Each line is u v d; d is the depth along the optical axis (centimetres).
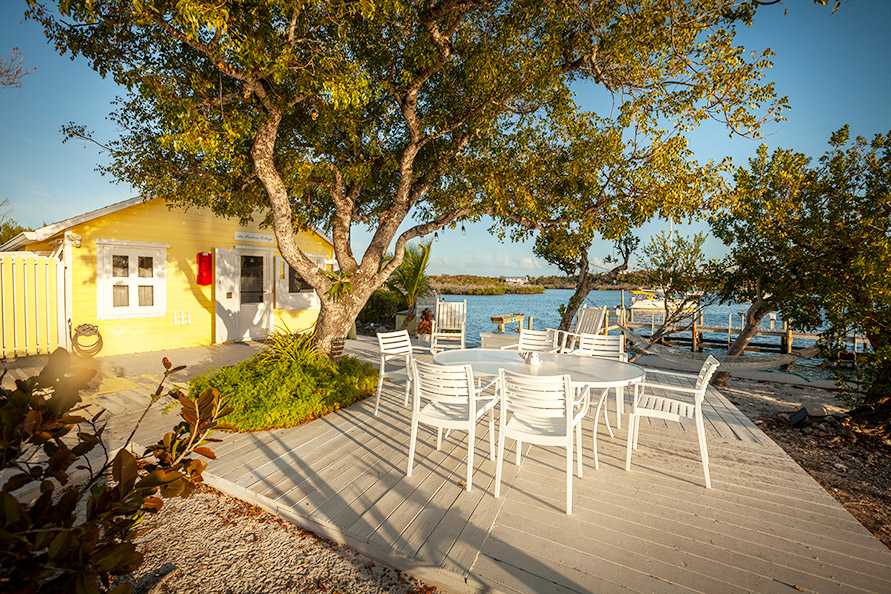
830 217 577
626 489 352
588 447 443
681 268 859
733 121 508
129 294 909
